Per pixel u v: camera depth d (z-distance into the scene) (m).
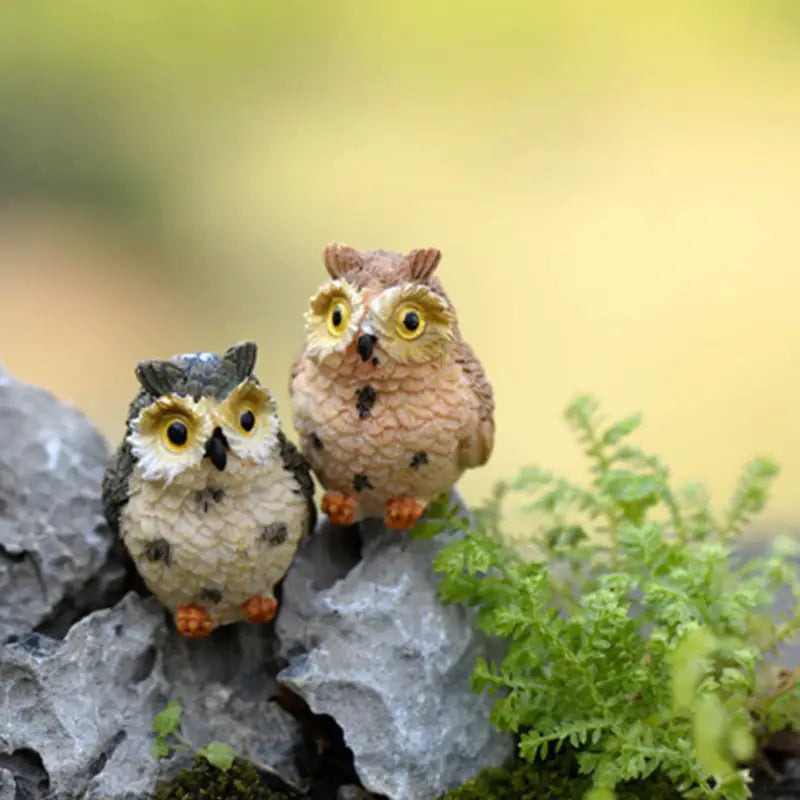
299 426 0.55
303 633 0.56
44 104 1.03
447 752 0.55
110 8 1.05
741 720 0.55
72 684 0.55
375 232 0.99
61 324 0.91
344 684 0.55
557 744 0.55
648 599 0.55
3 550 0.56
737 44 1.09
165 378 0.54
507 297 0.94
